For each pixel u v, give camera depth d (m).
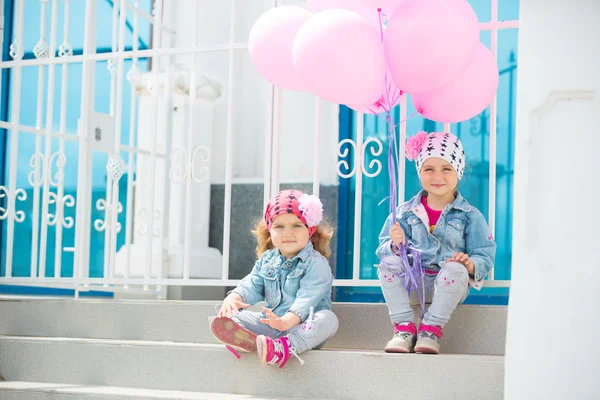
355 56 2.75
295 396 3.05
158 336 3.63
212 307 3.56
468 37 2.80
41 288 5.80
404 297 3.21
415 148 3.38
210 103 5.18
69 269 5.67
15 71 4.36
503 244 4.71
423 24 2.75
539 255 2.31
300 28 2.89
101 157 5.67
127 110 5.61
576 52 2.32
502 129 4.76
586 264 2.28
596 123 2.30
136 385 3.31
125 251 5.09
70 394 3.16
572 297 2.28
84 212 4.12
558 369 2.27
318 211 3.32
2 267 5.82
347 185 5.04
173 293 5.06
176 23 5.42
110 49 5.75
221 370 3.17
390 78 3.10
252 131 5.31
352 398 2.99
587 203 2.29
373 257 4.95
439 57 2.76
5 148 5.89
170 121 5.10
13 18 5.98
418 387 2.92
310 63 2.77
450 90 3.09
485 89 3.11
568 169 2.31
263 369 3.11
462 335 3.29
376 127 5.00
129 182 4.75
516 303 2.32
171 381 3.25
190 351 3.23
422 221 3.33
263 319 3.05
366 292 4.93
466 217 3.31
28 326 3.84
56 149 5.79
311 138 5.09
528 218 2.32
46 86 5.85
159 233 4.96
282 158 5.13
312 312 3.14
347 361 3.00
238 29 5.35
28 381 3.50
